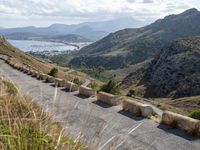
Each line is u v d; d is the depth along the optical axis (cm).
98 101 1875
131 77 18438
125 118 1407
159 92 14950
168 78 15162
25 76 3556
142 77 17225
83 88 2117
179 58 15775
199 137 1114
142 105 1467
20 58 12269
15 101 342
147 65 18638
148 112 1455
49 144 262
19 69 4416
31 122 292
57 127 308
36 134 266
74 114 1245
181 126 1209
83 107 1537
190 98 11425
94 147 267
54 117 317
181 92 14000
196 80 14112
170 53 16575
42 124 303
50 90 2183
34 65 12375
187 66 15138
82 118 1164
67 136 300
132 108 1533
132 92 11075
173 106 10838
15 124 273
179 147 995
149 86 15712
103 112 1522
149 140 1044
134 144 970
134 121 1349
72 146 263
